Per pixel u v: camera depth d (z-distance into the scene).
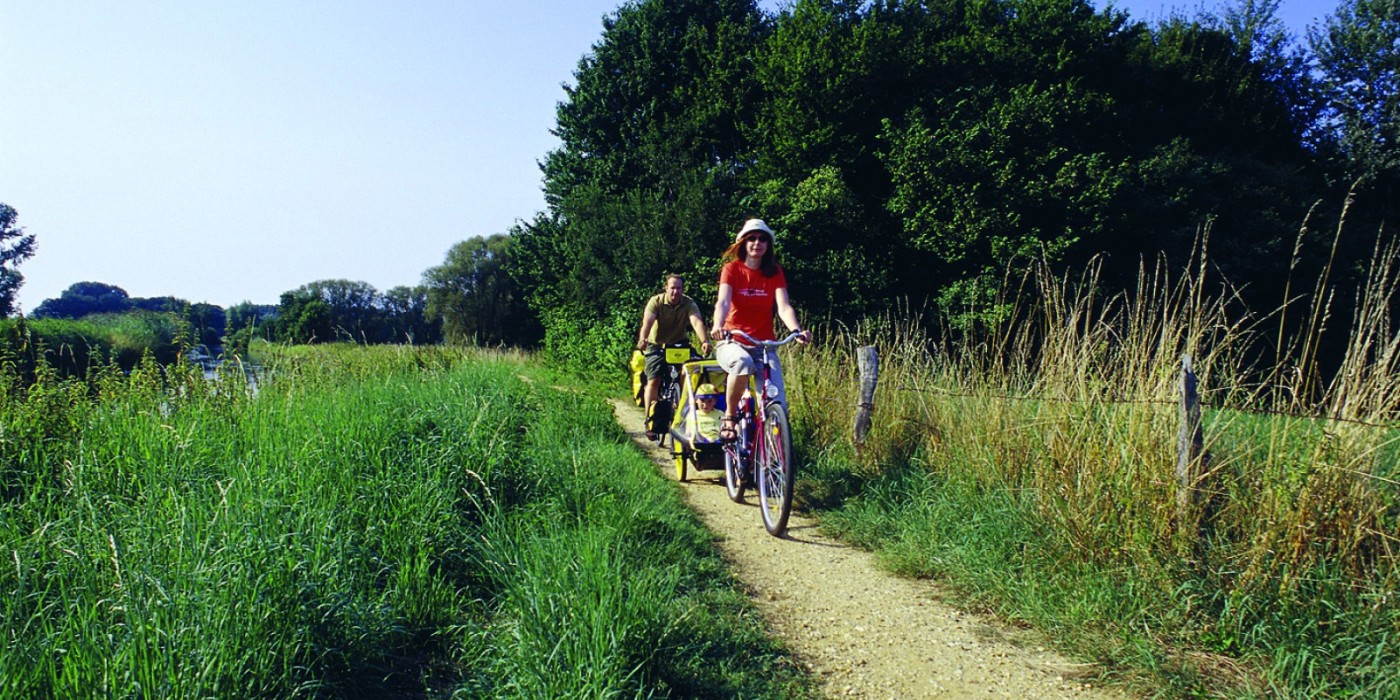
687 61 34.28
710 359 6.92
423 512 4.43
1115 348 5.05
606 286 31.25
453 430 5.98
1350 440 3.74
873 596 4.47
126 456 4.90
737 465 6.39
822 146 30.61
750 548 5.27
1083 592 4.05
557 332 22.86
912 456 6.56
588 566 3.72
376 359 10.91
